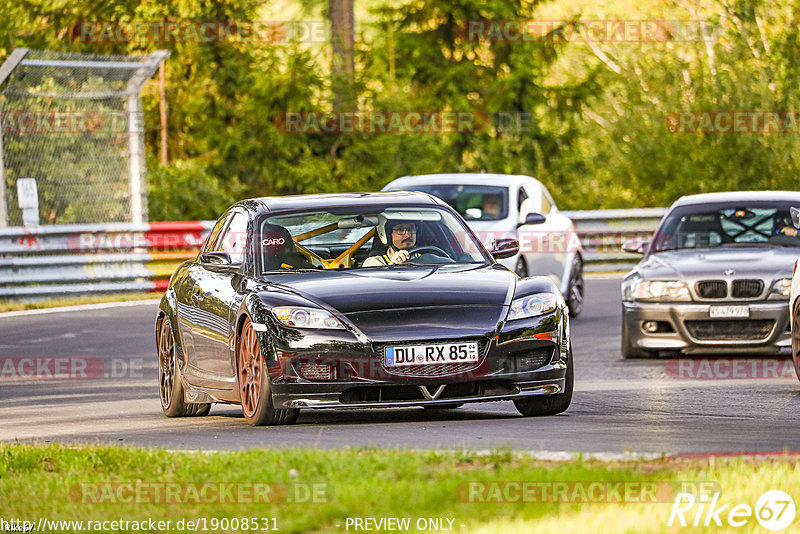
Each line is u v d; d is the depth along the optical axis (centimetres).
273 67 10400
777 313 3784
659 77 9406
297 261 2827
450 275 2725
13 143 7269
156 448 2256
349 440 2352
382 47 10750
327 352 2533
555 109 11181
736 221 4166
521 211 5103
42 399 3434
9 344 4684
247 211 3000
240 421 2820
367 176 10112
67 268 6284
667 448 2148
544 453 2022
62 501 1812
